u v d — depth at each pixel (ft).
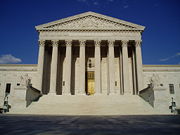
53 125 41.65
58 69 211.00
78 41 198.70
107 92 199.21
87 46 222.48
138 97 163.12
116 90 211.82
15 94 126.62
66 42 192.24
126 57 188.96
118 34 195.31
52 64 186.19
